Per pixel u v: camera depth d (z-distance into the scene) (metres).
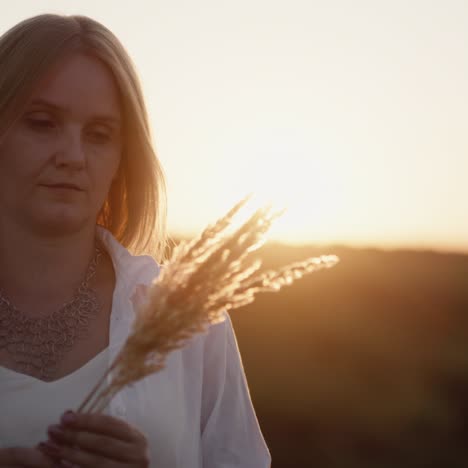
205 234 1.61
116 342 2.11
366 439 13.28
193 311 1.55
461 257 24.72
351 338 18.91
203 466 2.40
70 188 2.02
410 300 21.75
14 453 1.77
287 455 12.52
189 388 2.31
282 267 1.56
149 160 2.32
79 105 2.03
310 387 15.55
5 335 2.05
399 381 16.64
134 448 1.78
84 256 2.20
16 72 1.99
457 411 14.70
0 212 2.09
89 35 2.09
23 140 2.00
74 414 1.74
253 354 17.73
